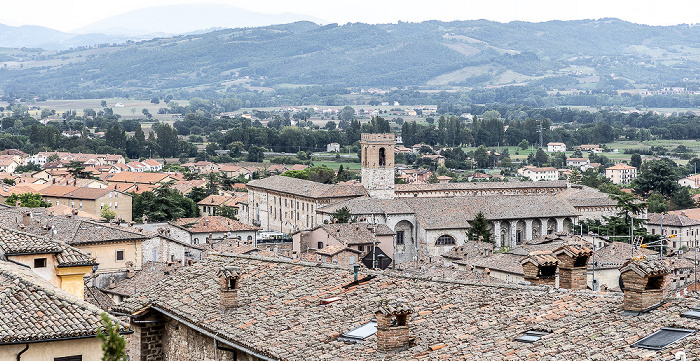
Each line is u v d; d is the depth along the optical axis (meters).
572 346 30.98
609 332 31.47
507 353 31.31
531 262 40.41
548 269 40.44
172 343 45.62
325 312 40.12
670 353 28.52
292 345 36.75
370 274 44.34
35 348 38.31
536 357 30.45
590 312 34.06
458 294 39.50
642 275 32.62
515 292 38.25
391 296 40.75
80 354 39.16
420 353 33.12
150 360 46.31
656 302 32.94
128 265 127.56
